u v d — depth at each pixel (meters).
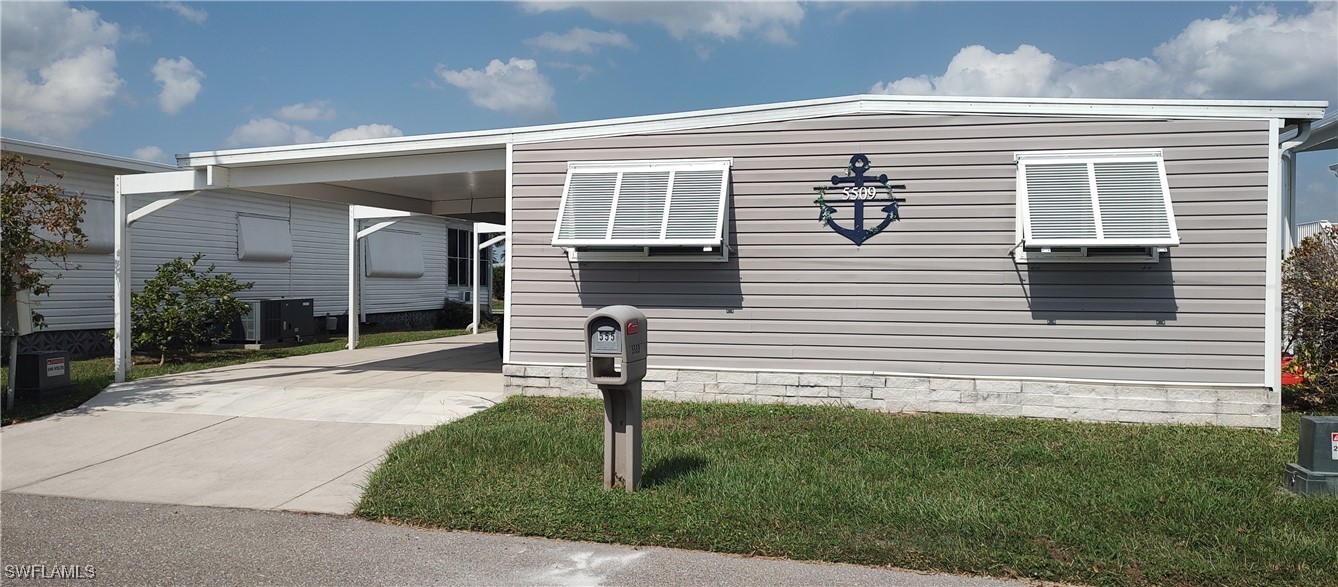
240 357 14.87
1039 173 8.30
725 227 9.06
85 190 14.30
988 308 8.62
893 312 8.83
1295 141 8.45
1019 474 6.22
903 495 5.64
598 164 9.47
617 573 4.54
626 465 5.78
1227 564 4.43
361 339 18.77
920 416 8.57
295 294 19.50
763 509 5.37
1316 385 9.77
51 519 5.62
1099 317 8.39
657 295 9.37
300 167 10.93
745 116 9.13
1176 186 8.22
